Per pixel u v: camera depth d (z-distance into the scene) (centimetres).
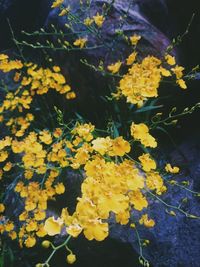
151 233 35
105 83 43
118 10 46
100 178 25
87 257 37
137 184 25
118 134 40
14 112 56
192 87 43
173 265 33
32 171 38
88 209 22
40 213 35
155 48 43
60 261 39
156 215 36
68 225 22
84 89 45
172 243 34
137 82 34
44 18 63
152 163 29
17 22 68
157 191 30
